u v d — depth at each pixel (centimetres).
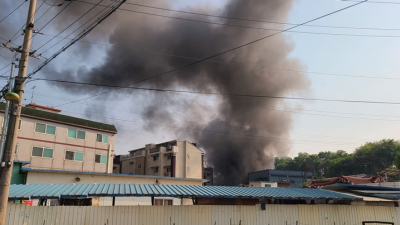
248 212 1733
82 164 4684
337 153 11344
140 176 2988
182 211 1606
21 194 1374
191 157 6912
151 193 1534
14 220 1298
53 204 2181
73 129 4719
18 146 4031
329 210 1931
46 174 2544
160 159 6762
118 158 8006
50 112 4575
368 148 8931
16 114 1205
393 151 8419
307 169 11106
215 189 1873
